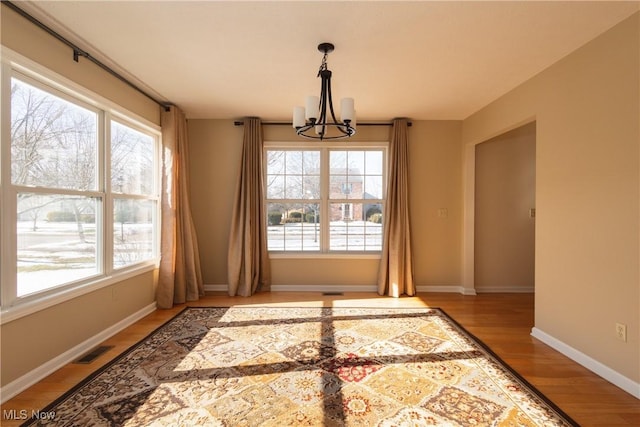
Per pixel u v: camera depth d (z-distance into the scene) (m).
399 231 4.36
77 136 2.65
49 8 2.04
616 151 2.17
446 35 2.35
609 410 1.88
